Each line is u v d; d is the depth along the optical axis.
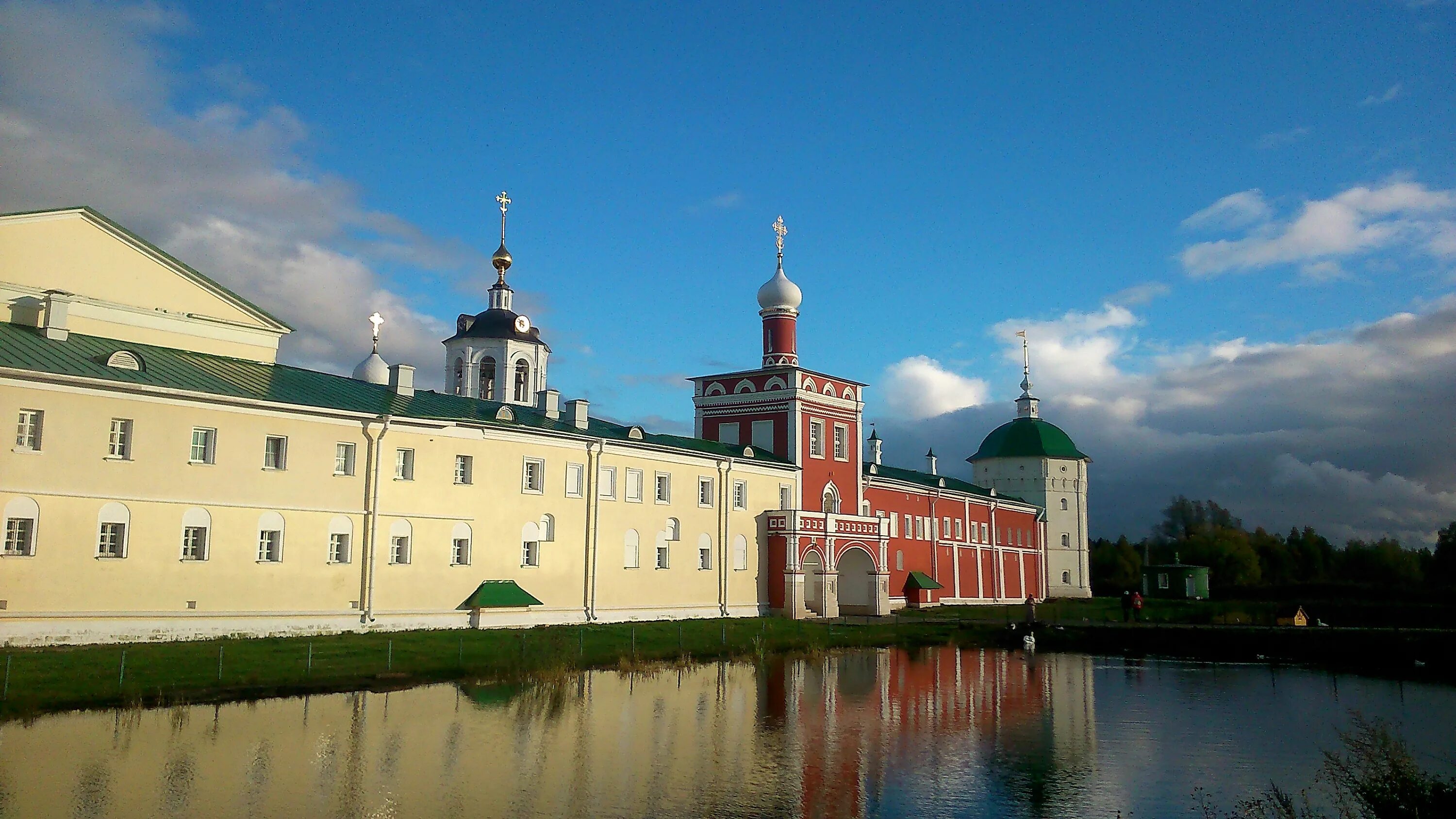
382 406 44.22
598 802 18.17
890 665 41.19
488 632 42.59
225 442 37.50
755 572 61.62
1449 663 43.41
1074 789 20.34
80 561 33.50
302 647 34.78
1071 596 105.75
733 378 68.56
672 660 38.84
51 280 38.44
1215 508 165.12
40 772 18.52
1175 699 33.03
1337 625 67.00
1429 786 18.20
